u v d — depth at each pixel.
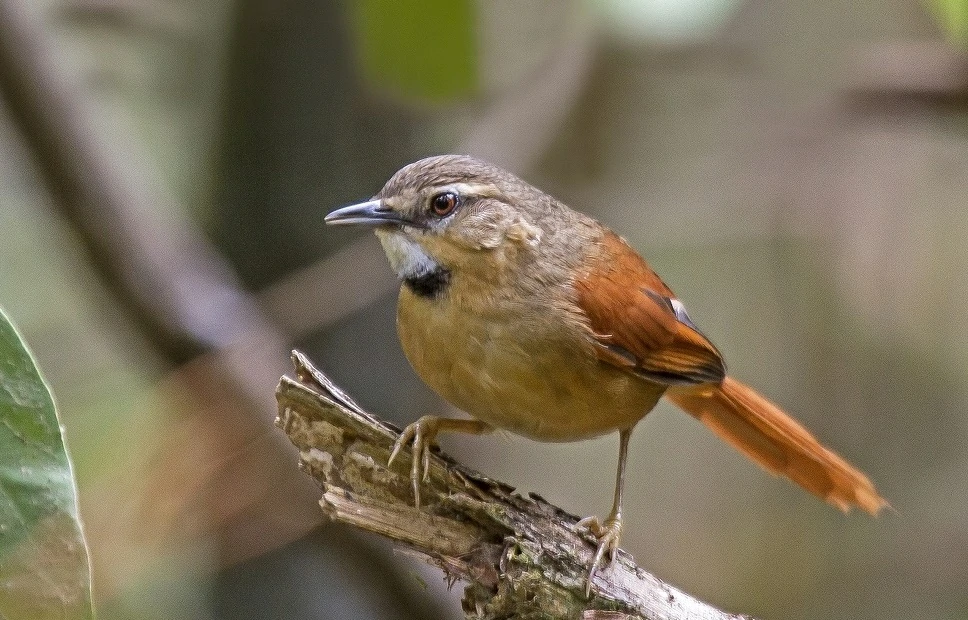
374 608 10.66
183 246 10.60
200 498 9.32
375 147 10.96
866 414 14.64
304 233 10.93
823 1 13.55
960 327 12.93
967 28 7.93
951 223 12.11
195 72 12.45
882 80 11.81
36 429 5.05
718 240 14.30
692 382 8.42
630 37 8.80
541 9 13.89
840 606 14.60
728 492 16.03
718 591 14.70
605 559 6.61
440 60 9.20
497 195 7.70
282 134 10.85
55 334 12.72
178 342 10.06
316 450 6.52
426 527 6.46
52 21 11.46
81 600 5.05
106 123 12.71
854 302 12.20
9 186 13.21
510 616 6.39
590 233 8.28
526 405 7.59
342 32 10.72
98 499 9.17
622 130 13.79
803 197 12.49
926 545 14.80
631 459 16.31
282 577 10.68
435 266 7.58
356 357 10.97
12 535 5.00
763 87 13.73
